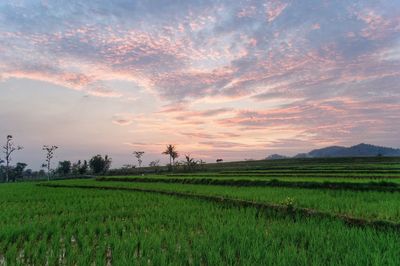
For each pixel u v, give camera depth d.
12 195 27.34
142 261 7.68
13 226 12.02
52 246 9.59
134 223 13.12
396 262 6.99
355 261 7.16
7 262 8.16
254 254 7.85
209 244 9.03
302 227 10.98
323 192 20.80
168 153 94.06
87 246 9.21
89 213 16.06
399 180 23.47
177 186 31.52
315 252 8.07
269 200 17.53
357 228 10.95
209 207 17.47
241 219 13.05
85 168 97.00
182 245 9.12
